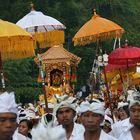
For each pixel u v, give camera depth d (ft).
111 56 75.15
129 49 74.54
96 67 93.30
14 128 24.75
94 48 191.11
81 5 199.62
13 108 24.67
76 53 191.31
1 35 53.26
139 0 237.86
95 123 37.27
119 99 83.35
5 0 193.57
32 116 51.44
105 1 206.59
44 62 92.43
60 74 92.99
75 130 41.06
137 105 37.86
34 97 169.27
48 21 71.05
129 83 86.89
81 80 191.11
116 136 44.01
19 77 170.91
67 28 194.90
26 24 70.38
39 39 72.79
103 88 89.10
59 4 194.90
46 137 20.77
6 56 57.62
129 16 216.13
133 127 38.47
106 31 66.28
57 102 41.50
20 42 55.26
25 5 190.49
